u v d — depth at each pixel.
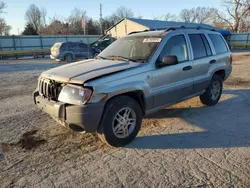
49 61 18.98
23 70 12.70
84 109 2.90
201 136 3.73
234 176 2.63
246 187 2.44
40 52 25.41
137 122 3.54
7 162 2.99
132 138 3.53
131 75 3.32
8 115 4.80
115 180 2.60
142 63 3.59
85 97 2.90
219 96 5.50
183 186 2.47
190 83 4.37
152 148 3.35
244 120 4.44
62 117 3.03
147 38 4.13
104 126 3.14
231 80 8.83
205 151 3.23
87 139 3.66
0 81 9.06
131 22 30.06
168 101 4.01
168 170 2.78
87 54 18.08
